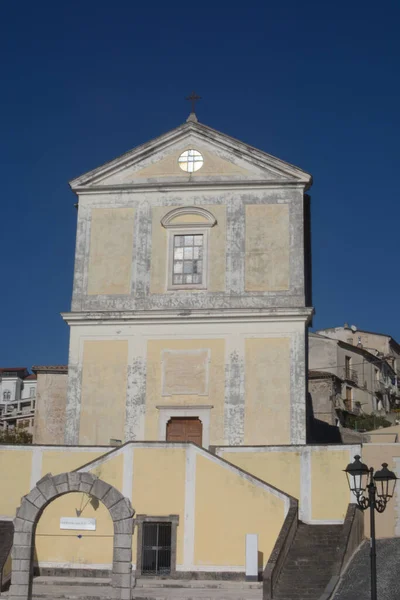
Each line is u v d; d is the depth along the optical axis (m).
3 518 30.78
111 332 34.12
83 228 35.50
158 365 33.56
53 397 45.69
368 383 70.00
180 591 26.00
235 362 33.16
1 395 99.81
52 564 28.72
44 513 29.06
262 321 33.41
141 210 35.38
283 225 34.50
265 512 28.14
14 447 31.44
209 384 33.12
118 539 22.22
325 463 30.08
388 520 30.55
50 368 45.91
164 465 29.08
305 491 29.95
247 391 32.84
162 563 28.38
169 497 28.78
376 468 31.05
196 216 35.00
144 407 33.28
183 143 35.78
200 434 32.97
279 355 33.00
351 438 45.16
